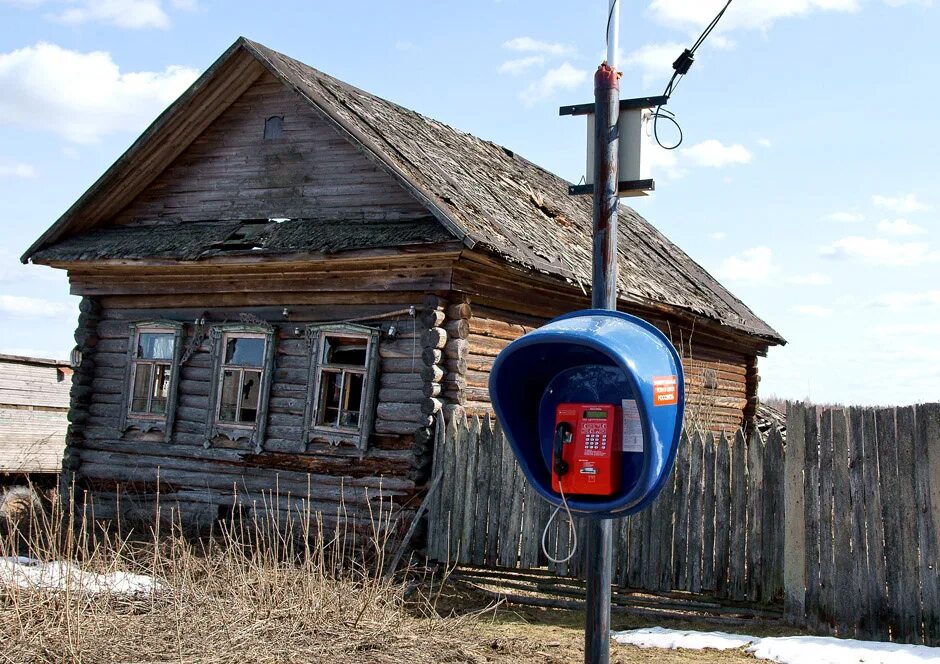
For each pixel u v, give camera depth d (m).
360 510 12.27
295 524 12.80
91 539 12.75
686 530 9.60
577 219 17.30
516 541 10.73
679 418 5.31
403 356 12.33
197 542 12.80
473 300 12.55
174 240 14.09
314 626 7.54
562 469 5.34
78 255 14.50
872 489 8.27
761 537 9.17
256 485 13.28
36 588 7.62
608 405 5.35
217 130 14.82
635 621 9.15
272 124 14.32
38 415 15.34
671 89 7.07
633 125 5.55
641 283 15.60
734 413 20.30
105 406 15.06
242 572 8.29
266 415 13.38
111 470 14.71
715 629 8.75
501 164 17.67
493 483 10.99
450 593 10.26
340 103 13.87
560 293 14.42
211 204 14.73
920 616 7.92
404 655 7.08
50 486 15.84
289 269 13.38
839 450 8.48
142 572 9.96
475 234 11.32
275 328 13.49
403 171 12.00
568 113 5.75
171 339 14.64
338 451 12.66
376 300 12.72
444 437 11.53
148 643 6.95
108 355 15.20
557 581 10.35
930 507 7.93
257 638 7.12
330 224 13.23
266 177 14.27
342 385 12.84
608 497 5.30
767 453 9.21
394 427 12.23
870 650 7.58
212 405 13.87
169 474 14.12
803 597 8.59
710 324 17.78
